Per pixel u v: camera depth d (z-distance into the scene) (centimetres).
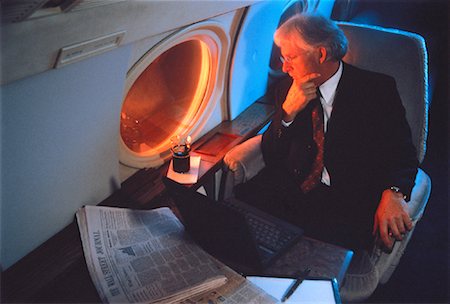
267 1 187
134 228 140
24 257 131
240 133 209
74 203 142
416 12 352
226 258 137
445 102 365
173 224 145
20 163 114
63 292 123
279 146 198
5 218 119
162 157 182
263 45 218
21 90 103
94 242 129
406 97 182
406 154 179
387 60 183
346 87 188
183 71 194
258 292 120
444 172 308
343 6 326
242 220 114
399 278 224
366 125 188
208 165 182
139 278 120
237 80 210
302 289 122
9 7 74
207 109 199
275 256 138
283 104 197
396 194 169
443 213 271
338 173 195
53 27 88
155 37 142
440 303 209
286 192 200
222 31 174
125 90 142
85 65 115
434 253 241
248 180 206
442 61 353
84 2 87
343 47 177
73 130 125
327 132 195
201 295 118
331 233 182
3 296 119
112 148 149
